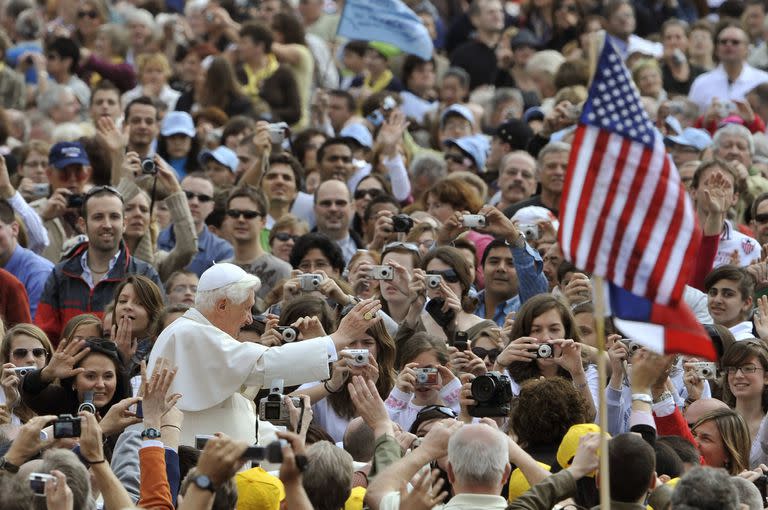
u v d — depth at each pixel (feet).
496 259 169.78
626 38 281.95
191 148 227.20
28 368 137.39
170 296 169.48
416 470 109.19
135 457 119.85
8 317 167.84
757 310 160.35
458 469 105.91
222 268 132.05
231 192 184.14
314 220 208.44
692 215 108.06
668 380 140.36
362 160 220.02
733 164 205.67
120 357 138.41
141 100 221.46
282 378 130.11
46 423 115.14
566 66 245.86
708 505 98.68
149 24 289.74
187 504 97.19
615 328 153.58
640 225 107.76
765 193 187.32
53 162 196.65
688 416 140.97
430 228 179.83
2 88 268.62
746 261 182.29
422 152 223.51
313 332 143.02
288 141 230.68
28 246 185.47
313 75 275.18
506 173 200.54
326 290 156.25
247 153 216.74
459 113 234.38
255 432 131.85
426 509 104.32
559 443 122.31
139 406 120.37
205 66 263.49
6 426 127.24
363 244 198.18
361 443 130.11
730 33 261.24
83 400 132.26
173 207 181.37
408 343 144.77
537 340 142.82
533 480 110.42
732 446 136.56
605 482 101.96
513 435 126.21
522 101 255.09
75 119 251.80
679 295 107.04
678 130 232.32
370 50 268.41
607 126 108.58
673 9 309.01
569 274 168.66
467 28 296.51
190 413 129.80
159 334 143.02
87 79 271.49
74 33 299.17
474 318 161.48
